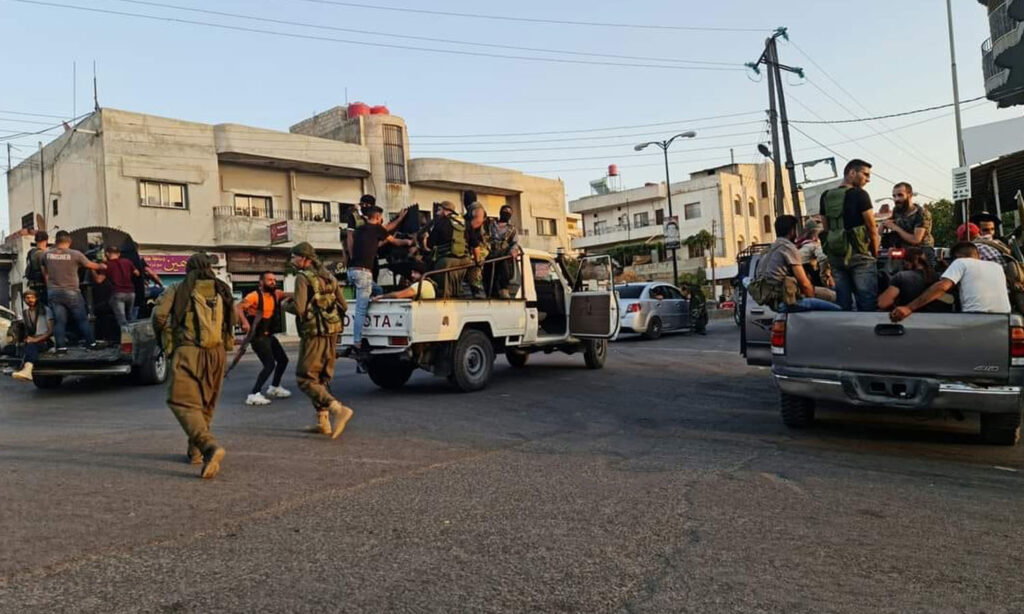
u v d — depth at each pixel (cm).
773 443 595
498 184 3856
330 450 571
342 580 306
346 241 882
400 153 3400
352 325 862
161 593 291
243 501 423
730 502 423
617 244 6100
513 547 347
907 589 299
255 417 733
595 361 1169
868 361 562
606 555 337
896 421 690
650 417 728
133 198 2542
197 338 503
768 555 337
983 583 305
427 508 411
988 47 2261
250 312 825
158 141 2611
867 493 442
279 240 2839
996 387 520
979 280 556
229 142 2777
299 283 621
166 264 2603
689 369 1148
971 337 527
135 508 408
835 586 302
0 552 335
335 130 3416
